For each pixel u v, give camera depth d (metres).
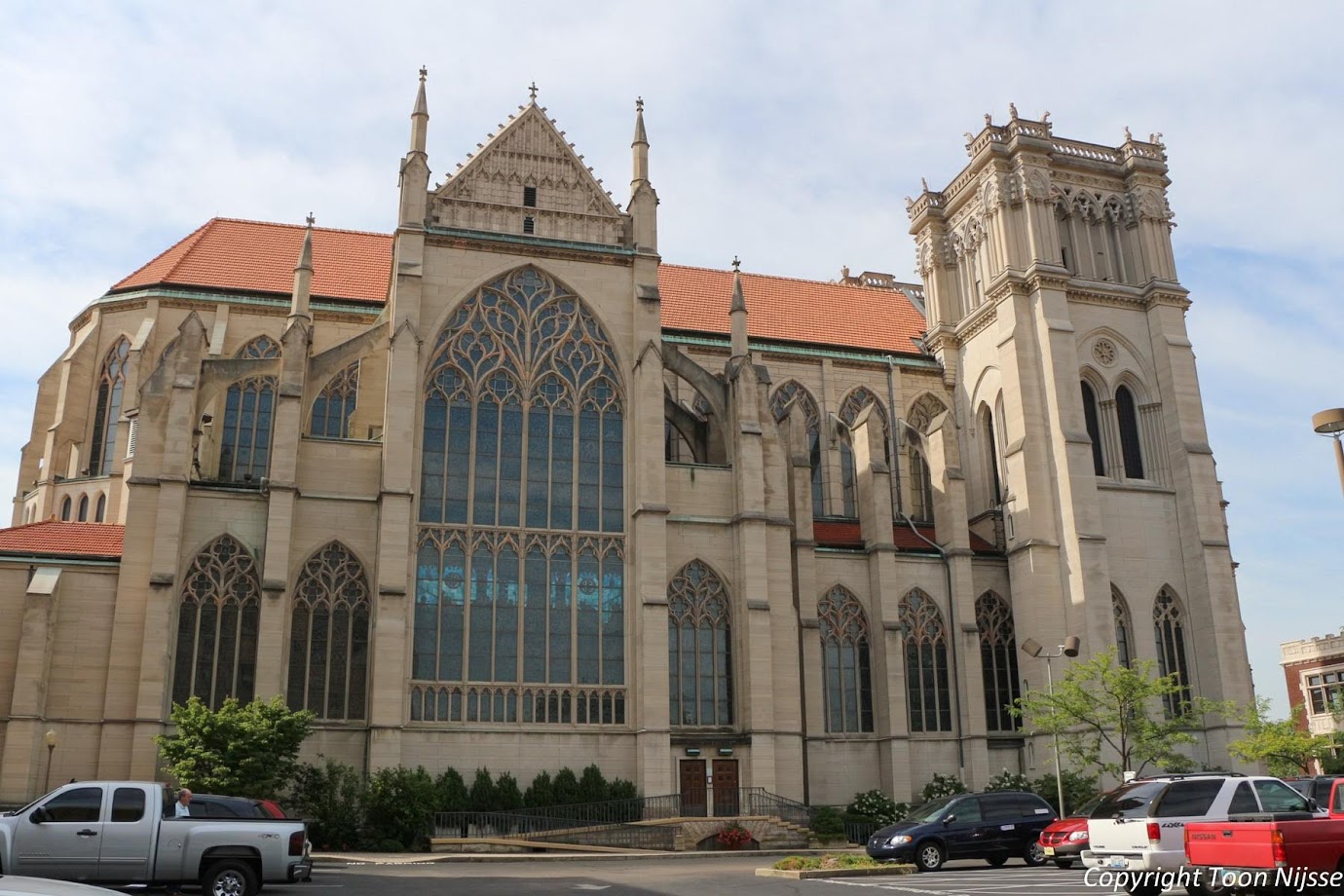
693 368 68.56
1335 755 84.94
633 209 68.19
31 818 29.17
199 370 59.19
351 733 56.88
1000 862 42.75
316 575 58.72
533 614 60.88
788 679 63.09
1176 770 63.06
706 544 64.50
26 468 73.75
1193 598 72.75
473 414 63.00
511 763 58.19
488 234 65.19
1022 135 78.19
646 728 59.03
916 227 88.00
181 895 30.45
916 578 71.62
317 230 83.44
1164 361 76.62
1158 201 80.50
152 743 53.31
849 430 80.12
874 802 63.00
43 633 54.38
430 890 33.19
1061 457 72.06
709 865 45.97
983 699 69.25
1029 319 75.81
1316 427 30.78
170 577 55.59
